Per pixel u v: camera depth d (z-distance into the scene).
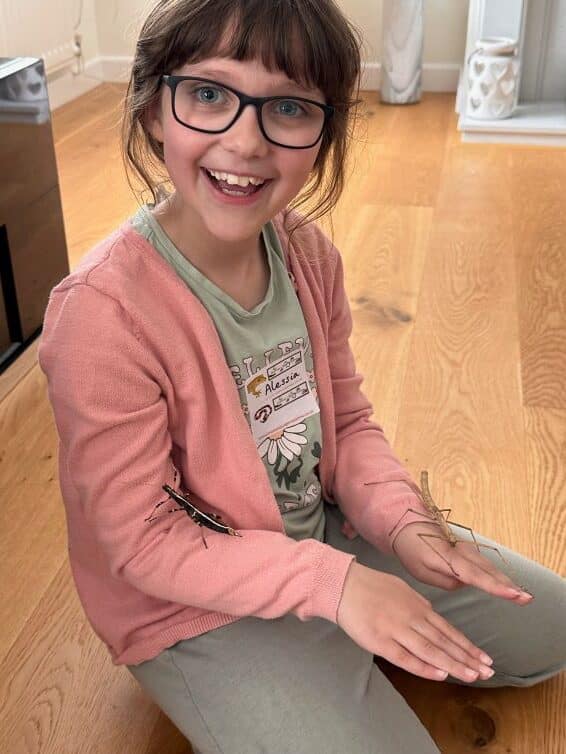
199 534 1.01
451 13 4.12
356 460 1.22
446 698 1.25
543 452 1.74
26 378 1.98
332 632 1.09
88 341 0.95
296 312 1.11
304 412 1.14
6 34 3.46
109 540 1.00
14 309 2.04
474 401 1.90
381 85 4.08
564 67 3.73
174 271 1.02
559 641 1.24
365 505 1.17
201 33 0.92
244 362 1.07
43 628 1.34
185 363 1.00
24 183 2.03
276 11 0.91
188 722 1.06
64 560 1.47
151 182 1.10
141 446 0.97
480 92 3.51
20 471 1.68
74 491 1.07
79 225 2.75
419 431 1.80
